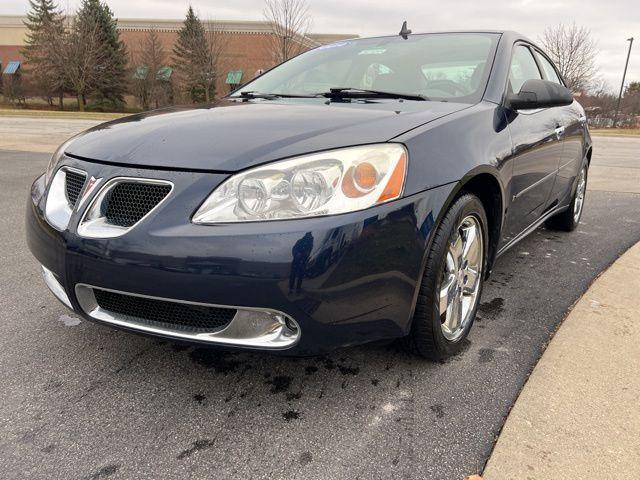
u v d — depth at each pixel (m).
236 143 1.77
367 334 1.77
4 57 44.03
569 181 3.84
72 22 38.22
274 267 1.57
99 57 36.94
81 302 1.88
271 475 1.56
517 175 2.54
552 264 3.50
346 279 1.63
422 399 1.93
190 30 36.59
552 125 3.13
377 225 1.66
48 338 2.38
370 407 1.89
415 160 1.80
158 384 2.03
